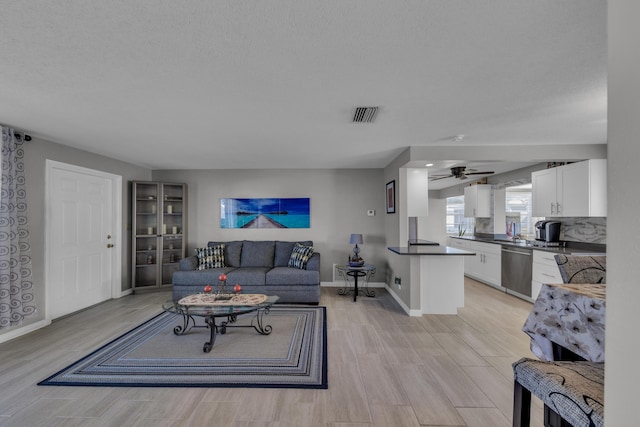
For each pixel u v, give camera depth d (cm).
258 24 138
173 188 535
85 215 411
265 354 272
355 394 211
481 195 611
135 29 142
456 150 368
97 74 187
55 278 363
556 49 159
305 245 506
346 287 540
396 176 445
